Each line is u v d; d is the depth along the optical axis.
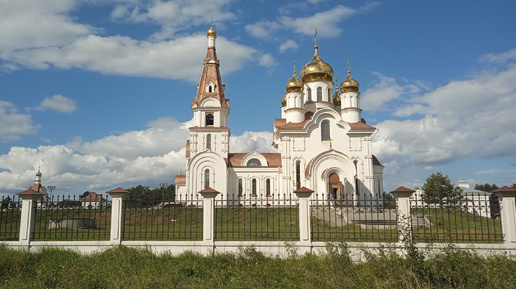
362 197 48.34
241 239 17.86
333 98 60.53
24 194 16.38
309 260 14.16
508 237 15.34
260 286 12.23
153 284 12.42
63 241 16.23
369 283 12.30
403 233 14.68
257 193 50.84
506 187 15.82
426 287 11.71
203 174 50.38
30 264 14.59
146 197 18.92
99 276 13.18
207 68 55.56
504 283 12.13
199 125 53.25
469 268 12.76
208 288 12.28
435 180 58.44
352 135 50.03
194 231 22.48
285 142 49.50
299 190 16.02
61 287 12.37
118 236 16.11
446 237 18.75
